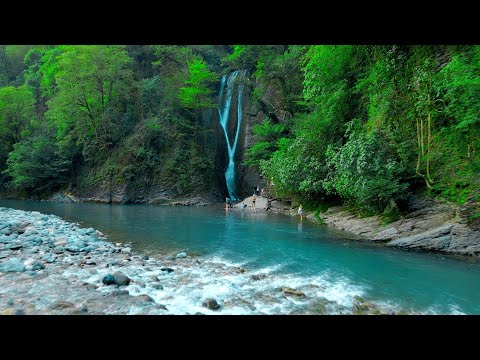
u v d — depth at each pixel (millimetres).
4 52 57219
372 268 7902
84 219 18250
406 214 11531
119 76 37062
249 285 6355
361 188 11898
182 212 22812
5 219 14555
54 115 37000
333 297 5781
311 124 19188
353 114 18219
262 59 29391
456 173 10594
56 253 8742
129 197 31922
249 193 35375
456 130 10914
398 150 12141
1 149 41000
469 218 9492
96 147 36375
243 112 39562
